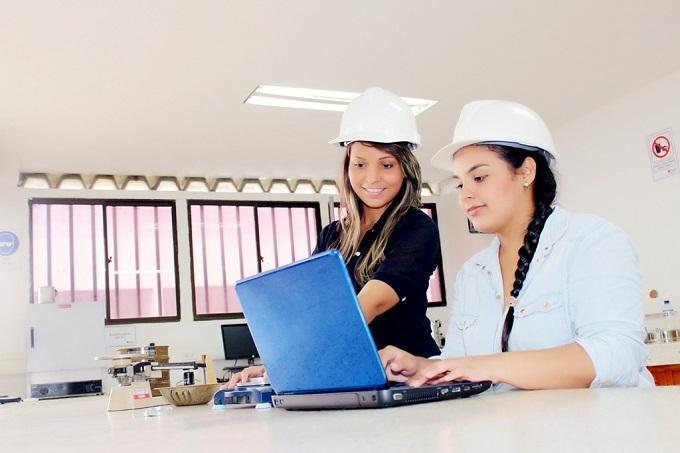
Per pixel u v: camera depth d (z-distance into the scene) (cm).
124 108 538
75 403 283
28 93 496
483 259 166
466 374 116
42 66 456
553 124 661
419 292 180
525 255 146
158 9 395
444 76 525
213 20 412
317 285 108
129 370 225
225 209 778
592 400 87
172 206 750
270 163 723
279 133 625
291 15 414
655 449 48
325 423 91
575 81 555
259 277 118
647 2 434
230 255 769
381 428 78
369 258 181
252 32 431
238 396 153
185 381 211
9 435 124
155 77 486
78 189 710
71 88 493
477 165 147
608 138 616
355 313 105
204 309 742
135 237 734
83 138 600
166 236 745
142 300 723
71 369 616
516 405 90
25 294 654
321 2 402
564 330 139
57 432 122
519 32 461
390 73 512
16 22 397
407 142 183
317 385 116
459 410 91
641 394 90
